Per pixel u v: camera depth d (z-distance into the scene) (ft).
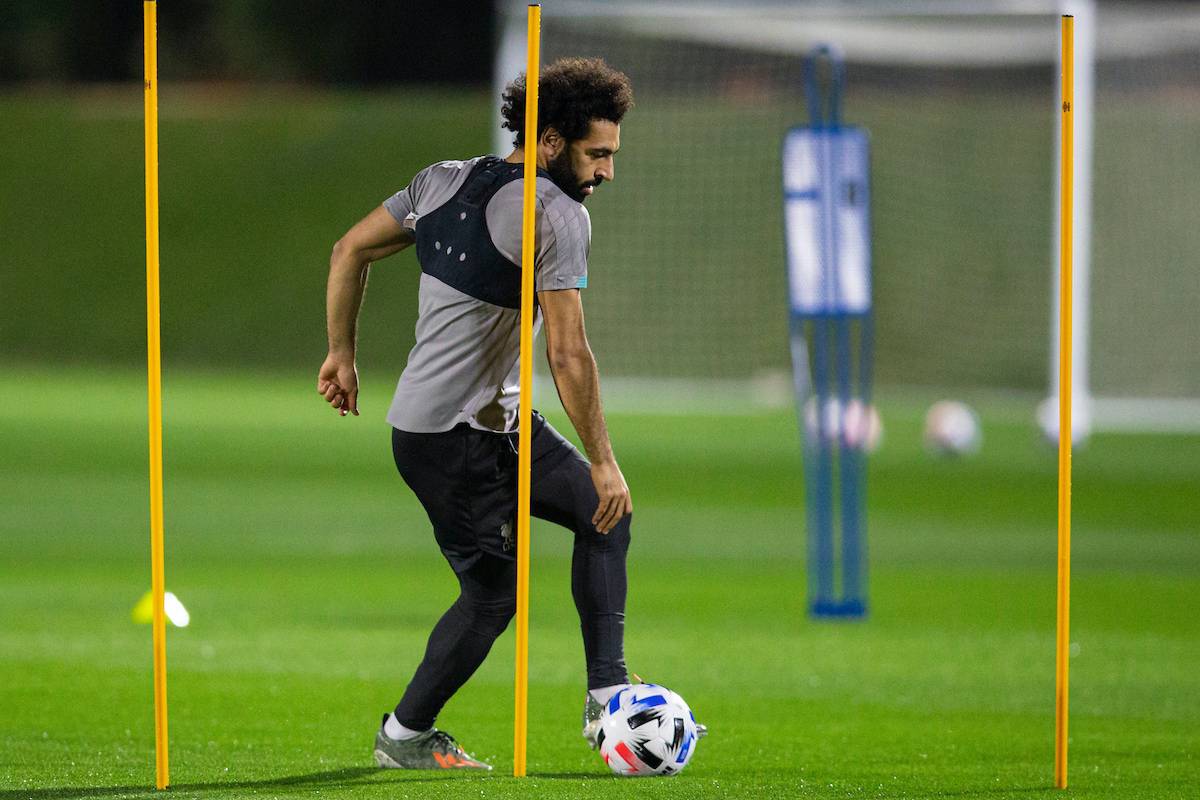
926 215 378.73
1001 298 366.02
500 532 56.90
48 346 396.37
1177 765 63.57
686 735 57.62
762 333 353.92
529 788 54.54
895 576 130.52
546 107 55.21
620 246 363.76
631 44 363.15
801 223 106.42
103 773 59.11
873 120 389.39
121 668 87.15
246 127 447.01
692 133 372.99
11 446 226.58
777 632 103.96
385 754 59.47
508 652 95.96
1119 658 94.79
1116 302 354.33
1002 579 128.77
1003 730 72.64
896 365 354.95
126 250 419.13
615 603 57.72
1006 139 384.68
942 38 295.89
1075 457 231.50
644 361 352.49
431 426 55.77
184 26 492.54
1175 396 336.90
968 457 229.86
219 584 122.11
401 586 122.11
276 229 419.33
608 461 55.26
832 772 61.05
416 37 488.85
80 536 148.77
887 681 86.63
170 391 322.75
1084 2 248.11
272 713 74.59
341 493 183.32
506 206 54.49
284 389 330.75
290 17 485.56
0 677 83.92
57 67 492.54
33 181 436.76
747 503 179.52
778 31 294.05
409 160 431.84
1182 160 362.94
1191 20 276.82
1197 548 147.23
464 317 55.21
